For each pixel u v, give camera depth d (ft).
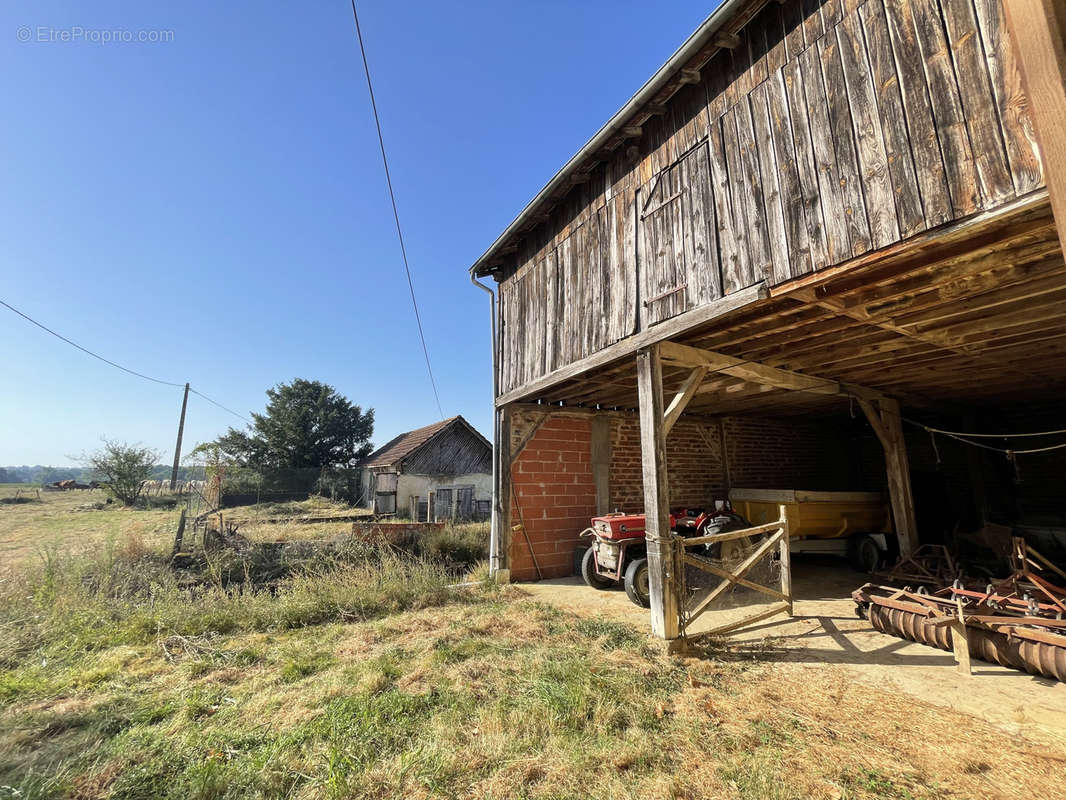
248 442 106.93
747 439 33.55
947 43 9.31
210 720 10.45
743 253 13.08
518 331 25.29
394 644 15.28
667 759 8.69
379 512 66.03
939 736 9.26
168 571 22.85
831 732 9.52
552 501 27.12
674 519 22.41
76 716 10.39
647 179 16.87
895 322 14.84
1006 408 29.78
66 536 43.52
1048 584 14.10
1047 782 7.75
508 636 15.83
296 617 17.95
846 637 15.21
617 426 29.96
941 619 12.53
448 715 10.29
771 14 12.94
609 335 18.07
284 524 47.75
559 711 10.37
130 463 78.84
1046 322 14.78
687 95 15.47
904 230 9.68
